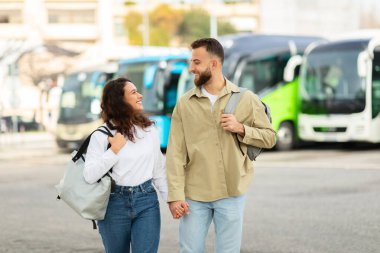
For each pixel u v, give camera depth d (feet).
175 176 15.35
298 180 43.27
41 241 26.58
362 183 40.73
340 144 75.46
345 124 63.67
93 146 15.24
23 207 35.73
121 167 15.06
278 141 67.77
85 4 213.66
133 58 72.08
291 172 48.08
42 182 47.16
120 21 230.68
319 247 24.17
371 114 62.90
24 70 115.03
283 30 174.40
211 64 15.28
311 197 35.83
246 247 24.47
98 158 15.06
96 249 24.93
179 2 241.14
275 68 68.80
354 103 63.21
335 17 164.45
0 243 26.40
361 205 32.83
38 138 105.40
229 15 237.04
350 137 63.57
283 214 30.94
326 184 40.83
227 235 15.60
